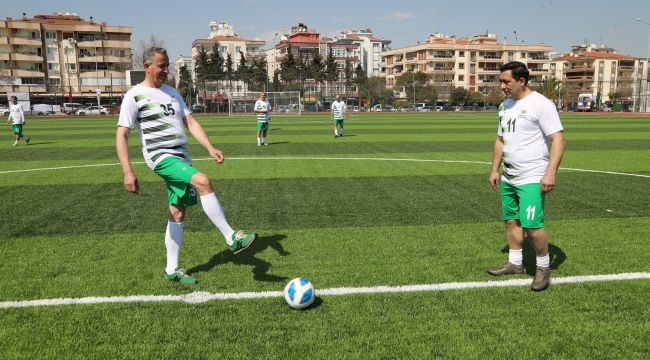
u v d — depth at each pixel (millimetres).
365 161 13398
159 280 4609
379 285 4484
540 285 4348
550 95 88312
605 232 6238
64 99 77000
